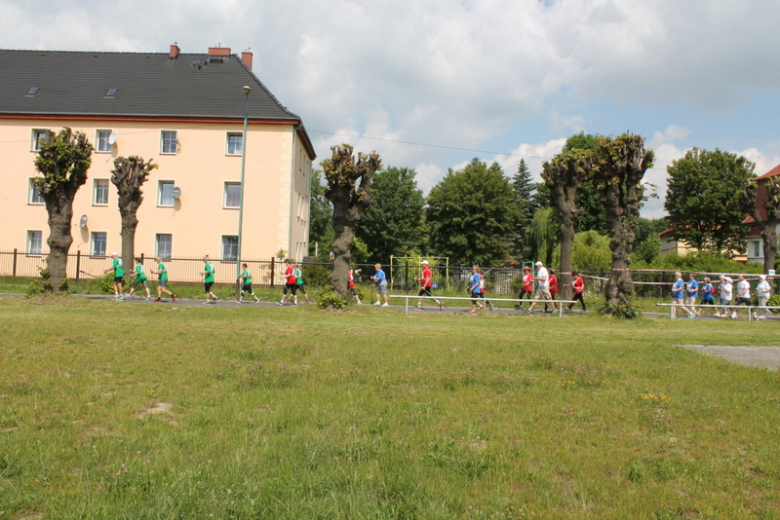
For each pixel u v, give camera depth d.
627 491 4.71
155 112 37.47
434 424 6.33
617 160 21.05
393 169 70.94
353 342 12.41
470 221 63.31
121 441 5.46
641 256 62.44
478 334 14.67
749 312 22.70
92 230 37.22
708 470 5.23
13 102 38.16
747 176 53.47
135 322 15.11
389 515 4.09
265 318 17.41
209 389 7.79
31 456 5.02
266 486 4.43
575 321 19.34
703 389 8.42
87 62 41.19
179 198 37.12
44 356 9.70
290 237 37.22
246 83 39.59
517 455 5.45
